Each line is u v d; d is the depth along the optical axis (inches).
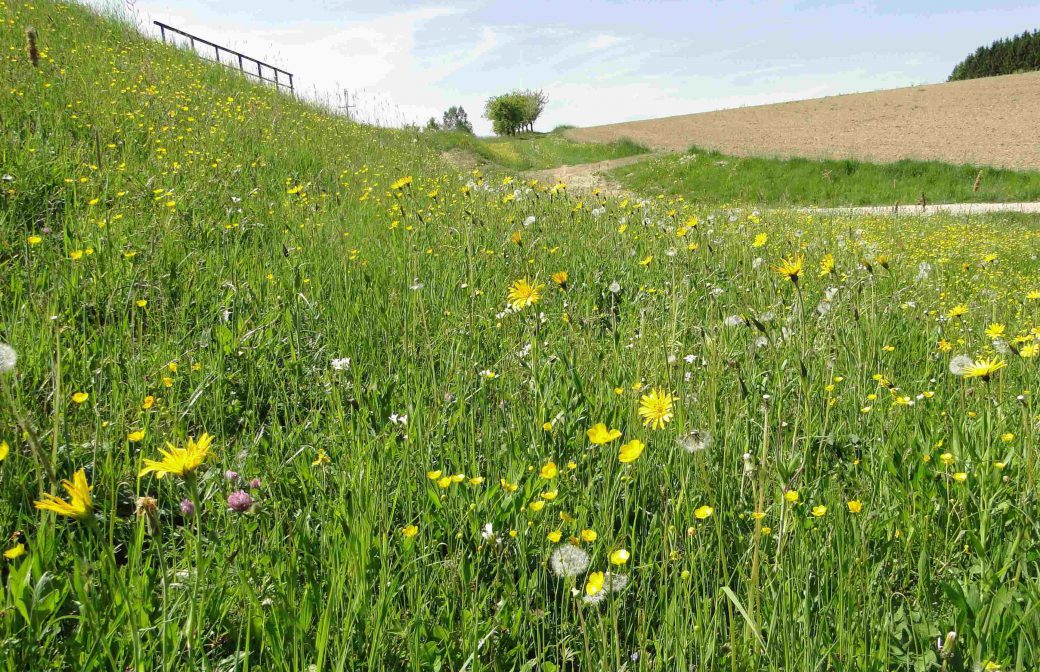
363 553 72.0
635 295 201.3
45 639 66.9
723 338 140.3
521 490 91.0
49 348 112.3
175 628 63.8
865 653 64.6
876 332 145.9
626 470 91.7
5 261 156.3
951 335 165.5
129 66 469.1
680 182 1070.4
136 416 107.7
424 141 834.2
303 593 71.8
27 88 308.5
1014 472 97.4
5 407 94.5
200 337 137.3
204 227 201.2
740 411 109.9
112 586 67.7
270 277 164.6
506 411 119.3
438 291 181.3
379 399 118.0
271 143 390.3
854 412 117.2
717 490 94.3
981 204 837.8
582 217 285.1
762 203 896.3
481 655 69.9
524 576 79.0
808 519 87.5
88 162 239.3
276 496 92.4
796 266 108.6
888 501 91.6
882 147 1290.6
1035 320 167.8
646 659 64.5
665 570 71.3
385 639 68.8
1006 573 78.5
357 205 291.9
